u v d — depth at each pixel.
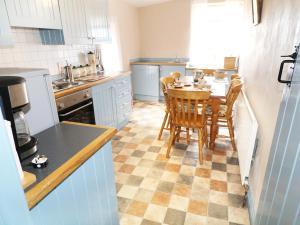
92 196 1.12
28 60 2.36
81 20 2.67
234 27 4.23
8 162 0.57
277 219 0.94
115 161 2.44
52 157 0.96
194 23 4.45
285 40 1.25
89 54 3.30
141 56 5.21
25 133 1.02
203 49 4.57
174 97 2.23
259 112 1.79
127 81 3.49
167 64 4.54
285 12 1.31
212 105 2.45
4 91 0.81
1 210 0.56
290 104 0.93
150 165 2.35
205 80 2.96
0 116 0.54
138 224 1.60
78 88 2.30
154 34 4.97
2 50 2.09
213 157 2.48
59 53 2.80
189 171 2.22
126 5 4.42
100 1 3.04
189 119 2.31
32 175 0.79
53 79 2.72
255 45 2.35
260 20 2.15
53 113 1.35
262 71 1.81
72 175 0.94
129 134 3.16
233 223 1.60
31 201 0.71
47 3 2.12
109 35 3.36
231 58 4.05
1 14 1.62
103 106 2.83
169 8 4.66
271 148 1.20
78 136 1.17
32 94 1.19
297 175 0.76
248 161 1.67
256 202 1.53
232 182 2.05
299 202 0.72
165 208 1.74
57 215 0.88
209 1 4.23
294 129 0.84
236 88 2.31
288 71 1.08
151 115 3.97
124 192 1.93
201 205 1.77
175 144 2.79
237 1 4.05
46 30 2.44
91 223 1.14
